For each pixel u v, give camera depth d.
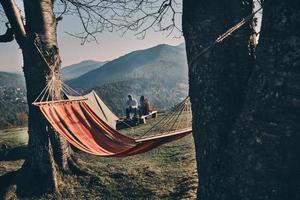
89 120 10.66
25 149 17.80
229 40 5.16
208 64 5.15
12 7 11.82
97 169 13.59
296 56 3.95
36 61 12.16
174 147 16.88
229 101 5.07
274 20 4.09
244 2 5.22
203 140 5.24
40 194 12.15
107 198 11.88
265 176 4.29
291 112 4.03
